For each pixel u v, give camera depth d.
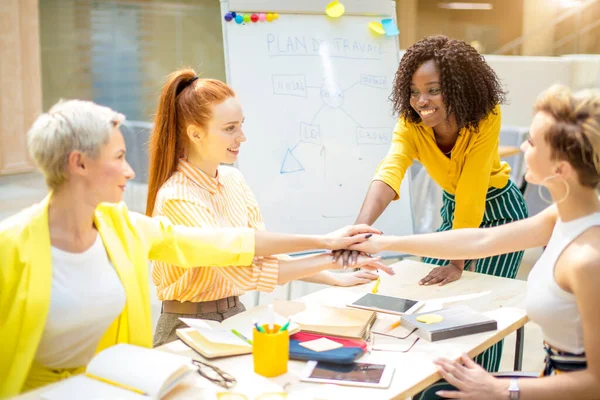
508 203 2.31
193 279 1.81
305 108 2.97
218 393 1.27
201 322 1.62
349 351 1.45
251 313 1.68
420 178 4.17
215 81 1.83
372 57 3.14
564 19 6.48
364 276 2.00
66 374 1.46
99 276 1.46
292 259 1.79
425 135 2.22
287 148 2.92
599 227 1.33
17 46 5.60
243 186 2.01
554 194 1.40
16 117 5.71
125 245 1.51
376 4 3.16
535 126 1.37
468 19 7.07
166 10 7.22
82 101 1.44
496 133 2.15
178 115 1.81
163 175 1.85
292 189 2.92
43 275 1.37
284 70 2.95
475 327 1.60
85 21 6.88
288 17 2.98
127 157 5.54
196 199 1.77
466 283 2.01
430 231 4.16
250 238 1.68
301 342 1.50
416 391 1.34
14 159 5.65
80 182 1.40
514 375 1.67
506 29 6.88
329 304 1.81
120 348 1.34
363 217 2.11
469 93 2.05
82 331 1.44
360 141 3.08
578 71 4.62
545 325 1.40
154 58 7.23
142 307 1.51
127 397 1.20
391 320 1.69
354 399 1.27
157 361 1.28
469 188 2.17
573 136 1.30
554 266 1.38
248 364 1.43
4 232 1.38
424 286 1.99
